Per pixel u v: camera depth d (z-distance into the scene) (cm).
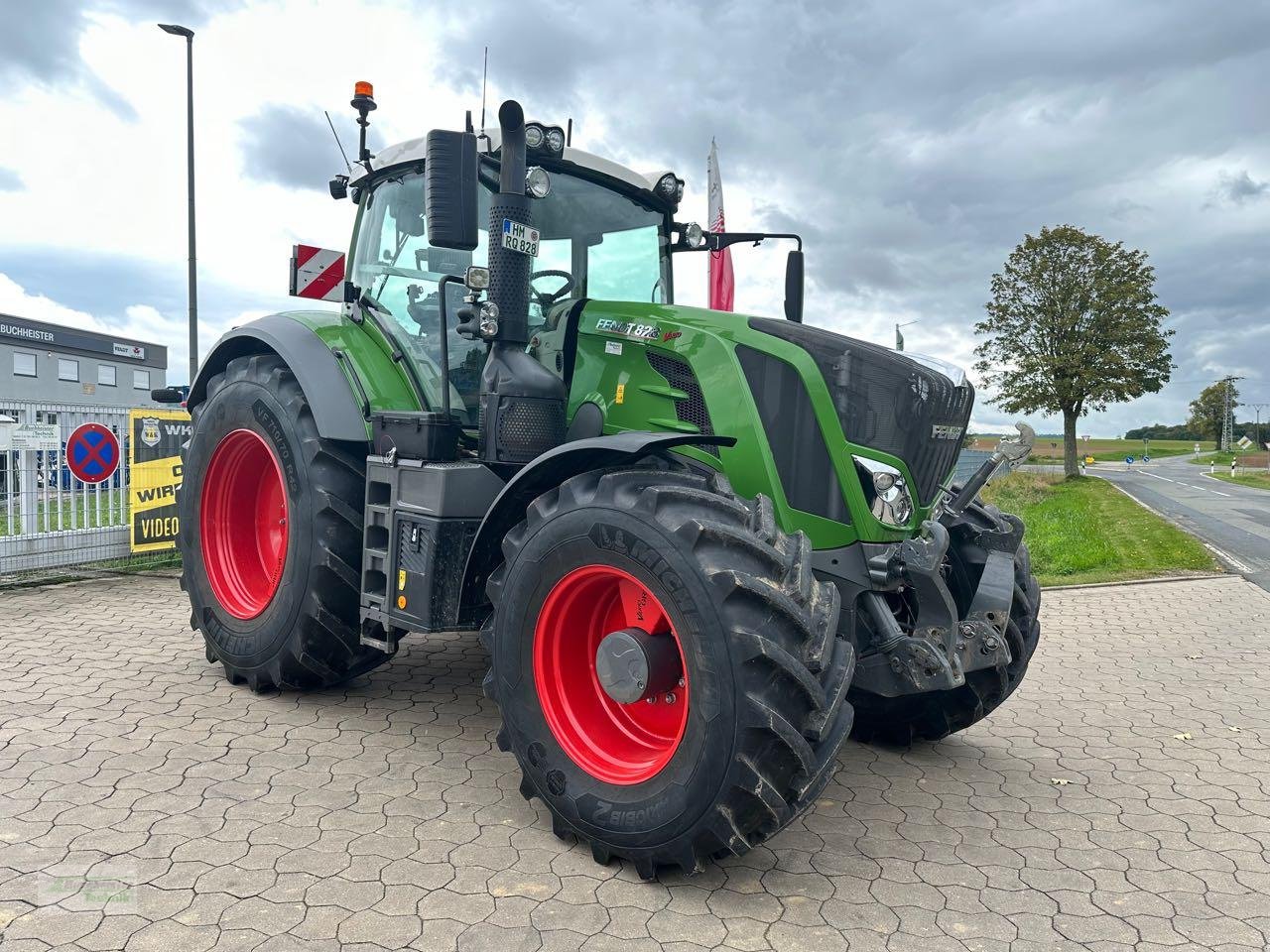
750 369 314
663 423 328
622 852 262
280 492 440
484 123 369
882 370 311
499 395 333
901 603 330
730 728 238
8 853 259
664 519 257
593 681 295
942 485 338
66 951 213
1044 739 413
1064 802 336
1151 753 394
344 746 356
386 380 404
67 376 3916
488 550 322
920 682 290
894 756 387
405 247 409
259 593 439
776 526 278
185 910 233
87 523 733
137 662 462
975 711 374
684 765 249
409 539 341
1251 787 353
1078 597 823
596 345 355
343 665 403
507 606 292
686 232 431
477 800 310
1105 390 3703
